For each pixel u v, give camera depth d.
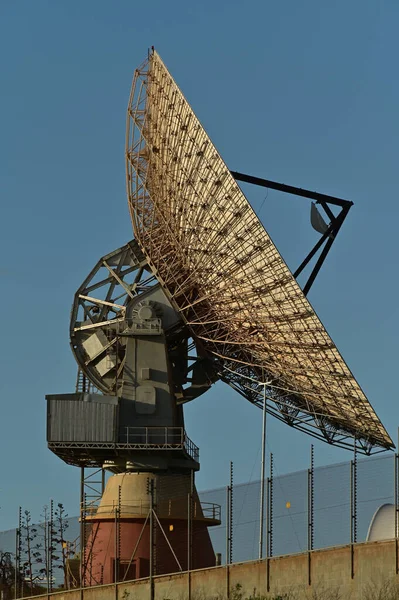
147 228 93.00
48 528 94.94
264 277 86.38
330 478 71.00
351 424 91.44
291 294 85.62
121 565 91.94
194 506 88.38
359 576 67.56
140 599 80.00
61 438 95.06
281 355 89.56
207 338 92.06
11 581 98.94
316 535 71.00
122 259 97.25
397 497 67.38
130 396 95.69
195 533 89.50
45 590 97.62
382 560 66.62
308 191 91.75
